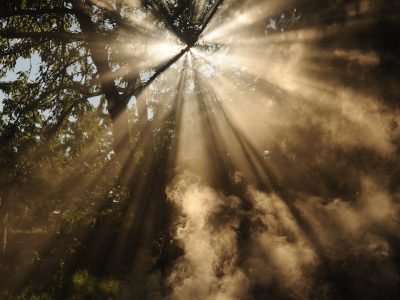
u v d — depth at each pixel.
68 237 9.32
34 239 10.21
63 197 9.55
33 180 9.51
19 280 9.05
